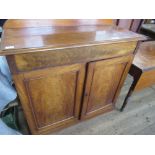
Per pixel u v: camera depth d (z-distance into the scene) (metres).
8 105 0.95
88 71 0.89
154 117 1.45
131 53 1.02
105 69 0.98
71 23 1.00
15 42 0.67
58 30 0.91
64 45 0.69
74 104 1.08
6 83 0.81
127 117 1.42
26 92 0.78
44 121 1.06
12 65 0.64
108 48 0.86
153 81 1.33
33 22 0.90
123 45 0.91
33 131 1.07
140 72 1.10
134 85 1.21
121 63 1.03
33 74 0.73
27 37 0.75
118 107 1.53
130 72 1.21
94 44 0.77
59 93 0.92
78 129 1.27
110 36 0.88
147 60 1.23
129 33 0.98
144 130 1.31
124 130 1.29
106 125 1.33
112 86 1.18
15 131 1.05
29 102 0.84
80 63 0.84
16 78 0.69
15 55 0.62
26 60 0.66
